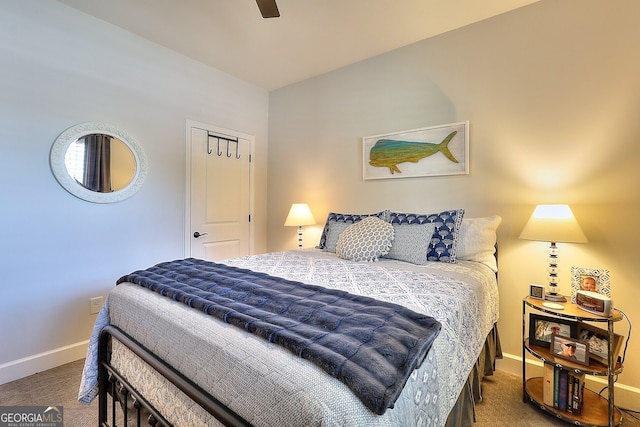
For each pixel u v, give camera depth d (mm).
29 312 2012
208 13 2209
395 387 691
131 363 1299
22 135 1962
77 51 2189
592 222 1849
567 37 1927
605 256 1810
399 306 1098
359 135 2914
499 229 2172
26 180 1983
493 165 2201
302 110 3381
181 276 1513
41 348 2062
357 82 2928
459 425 1257
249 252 3539
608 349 1479
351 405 644
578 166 1896
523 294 2078
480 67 2254
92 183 2277
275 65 3020
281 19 2268
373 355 759
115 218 2426
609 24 1798
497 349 2047
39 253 2049
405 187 2619
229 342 886
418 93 2549
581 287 1701
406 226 2193
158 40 2592
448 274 1672
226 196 3287
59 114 2115
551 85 1979
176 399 1045
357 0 2045
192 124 2949
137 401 1207
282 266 1887
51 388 1858
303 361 752
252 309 1052
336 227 2580
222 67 3078
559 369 1611
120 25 2371
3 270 1911
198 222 3027
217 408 834
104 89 2334
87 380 1454
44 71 2045
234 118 3340
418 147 2533
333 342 799
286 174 3541
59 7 2100
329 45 2625
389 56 2715
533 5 2043
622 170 1766
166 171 2758
